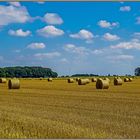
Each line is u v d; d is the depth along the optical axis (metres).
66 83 83.69
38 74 199.50
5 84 77.69
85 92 45.09
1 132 15.52
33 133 15.25
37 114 22.50
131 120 19.45
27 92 47.41
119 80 65.25
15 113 23.03
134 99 33.50
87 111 24.02
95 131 15.78
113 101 31.56
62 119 19.97
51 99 34.94
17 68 193.12
